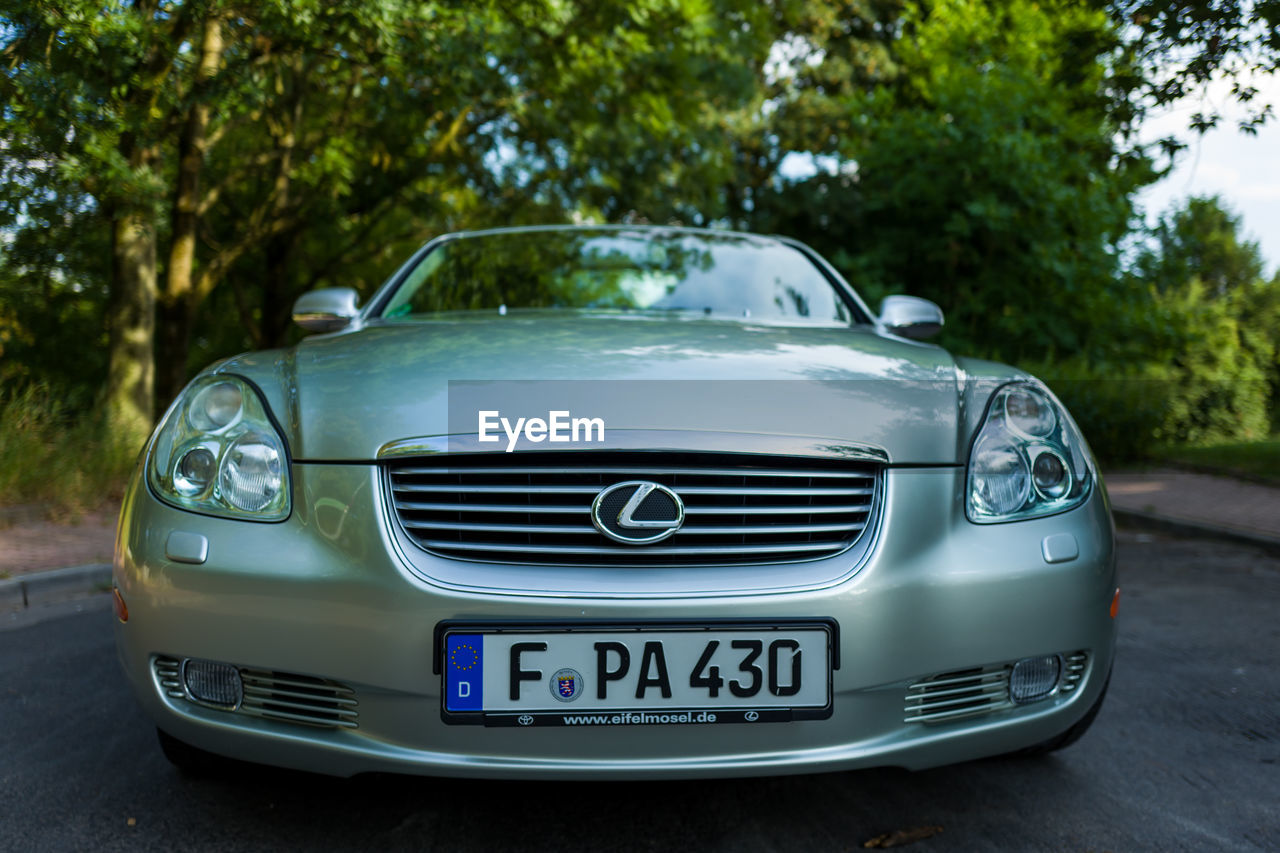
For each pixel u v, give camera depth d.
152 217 8.04
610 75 12.07
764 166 23.08
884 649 1.86
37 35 6.36
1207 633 3.90
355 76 10.41
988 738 1.95
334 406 1.98
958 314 12.27
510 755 1.80
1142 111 6.28
